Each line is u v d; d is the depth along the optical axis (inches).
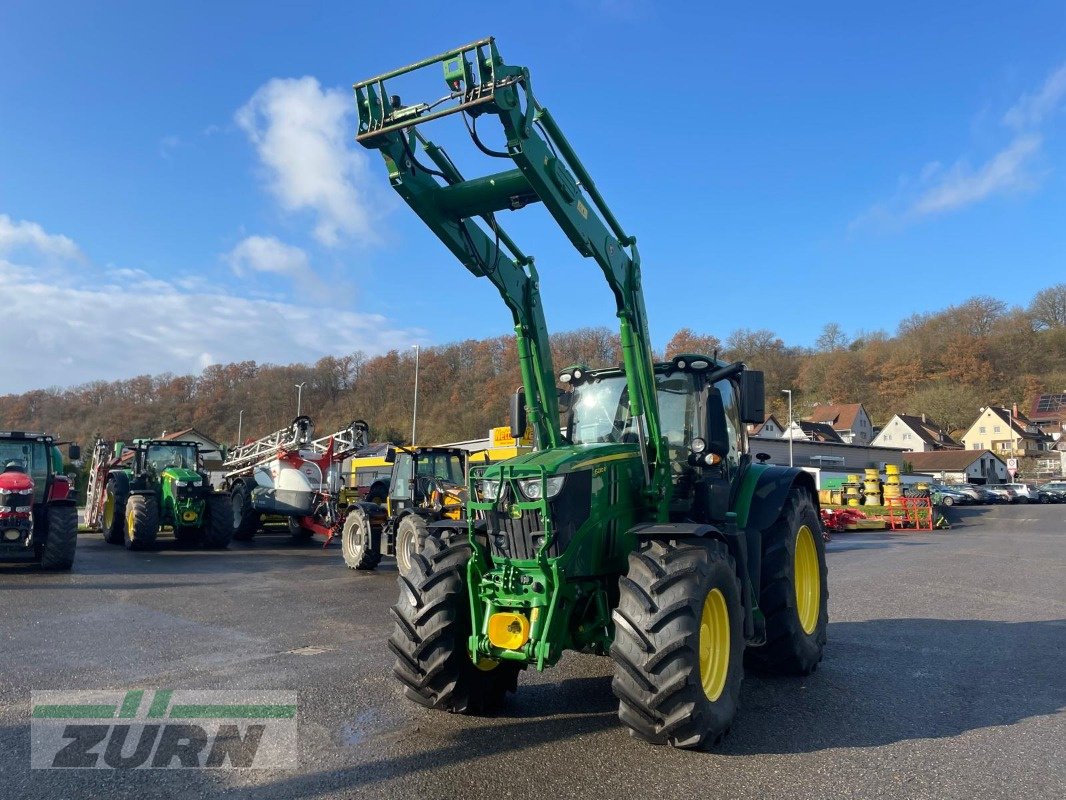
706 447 198.1
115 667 223.0
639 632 153.7
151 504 572.1
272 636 268.2
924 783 142.1
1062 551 630.5
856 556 592.4
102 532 693.3
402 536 440.1
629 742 163.3
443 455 538.0
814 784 141.3
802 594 242.7
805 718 181.9
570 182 177.5
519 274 211.2
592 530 173.8
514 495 169.0
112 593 364.5
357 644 255.9
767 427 2549.2
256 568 479.5
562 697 197.3
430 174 185.6
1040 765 151.6
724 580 170.1
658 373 220.5
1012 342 3351.4
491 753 156.3
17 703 188.2
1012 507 1517.0
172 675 214.2
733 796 135.6
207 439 2160.4
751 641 201.5
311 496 634.8
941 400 3191.4
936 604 353.7
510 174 177.2
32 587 378.3
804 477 248.4
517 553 167.8
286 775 144.8
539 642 160.9
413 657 175.5
